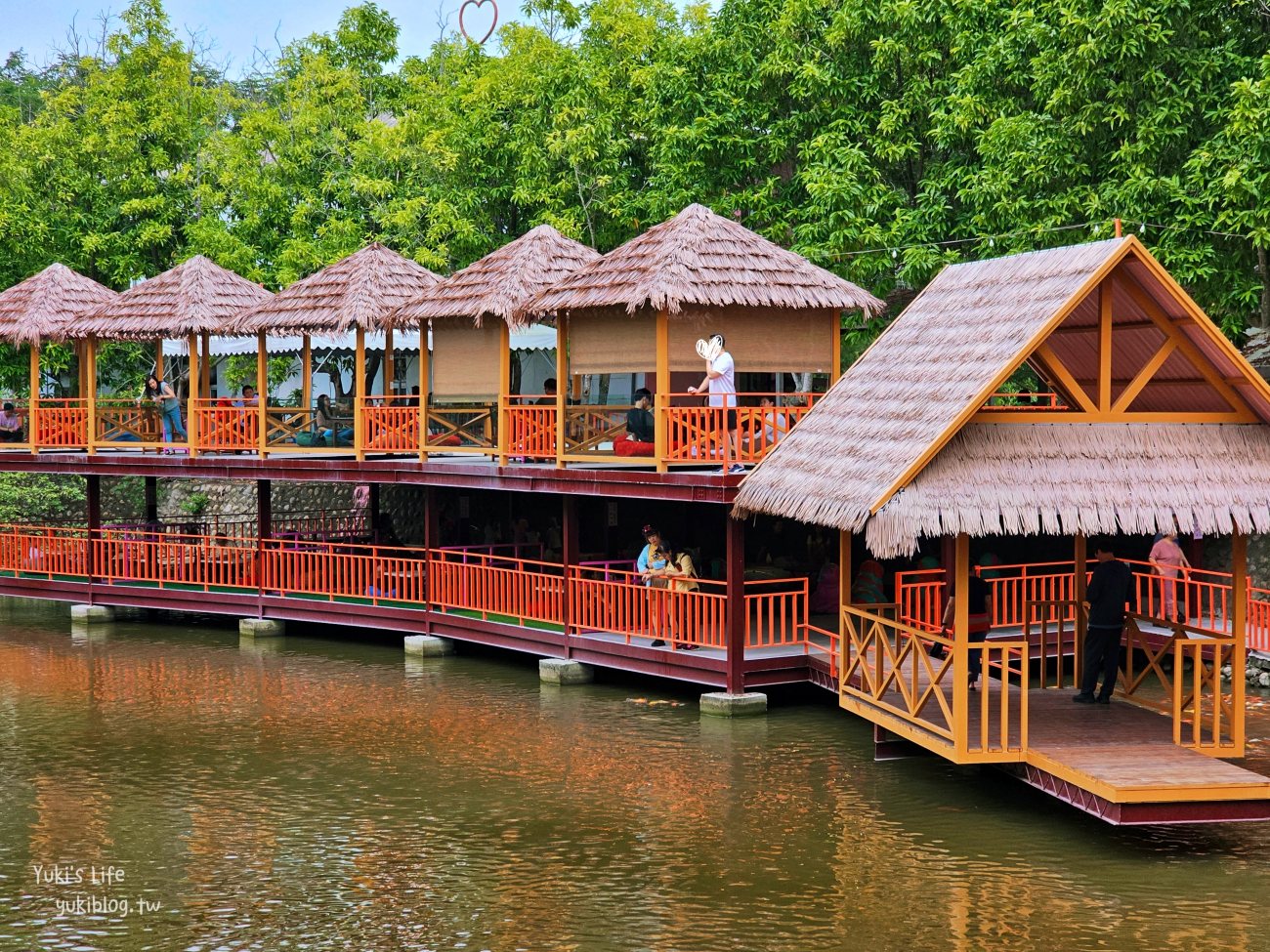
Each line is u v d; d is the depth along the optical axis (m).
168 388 31.59
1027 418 15.83
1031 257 17.34
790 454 18.58
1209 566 27.53
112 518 41.81
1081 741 16.23
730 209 32.34
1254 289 25.48
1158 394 17.34
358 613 27.67
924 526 14.97
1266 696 21.72
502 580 25.25
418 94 42.72
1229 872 14.51
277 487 39.72
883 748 18.83
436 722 21.25
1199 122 26.67
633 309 21.89
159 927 13.52
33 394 31.39
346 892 14.31
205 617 31.38
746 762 18.81
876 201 29.44
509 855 15.31
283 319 28.00
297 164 40.16
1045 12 26.97
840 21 30.52
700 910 13.70
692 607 21.88
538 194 35.50
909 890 14.12
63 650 27.42
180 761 19.25
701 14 38.28
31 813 16.98
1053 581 23.58
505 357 25.12
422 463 26.28
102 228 41.00
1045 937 12.90
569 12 40.38
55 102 42.16
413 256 36.66
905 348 18.30
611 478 22.56
